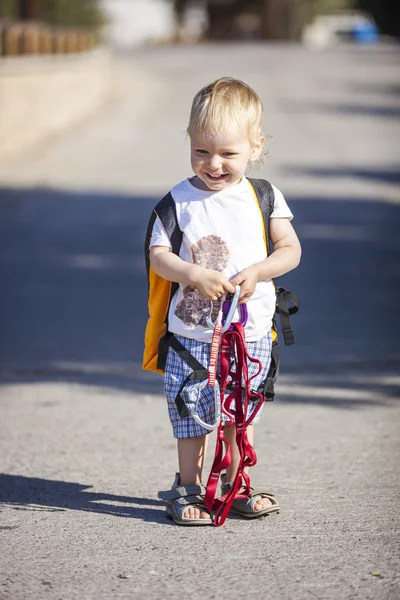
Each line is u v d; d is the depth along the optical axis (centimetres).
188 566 934
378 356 1908
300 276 2716
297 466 1243
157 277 1053
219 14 18762
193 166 1021
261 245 1035
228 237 1023
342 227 3491
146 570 926
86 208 3800
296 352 1941
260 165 1105
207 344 1030
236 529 1031
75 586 891
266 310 1045
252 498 1063
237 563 940
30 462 1273
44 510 1093
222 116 992
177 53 12006
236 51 12406
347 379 1734
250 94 1020
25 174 4597
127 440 1369
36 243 3170
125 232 3353
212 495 1028
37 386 1702
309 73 9894
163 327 1066
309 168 4881
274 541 995
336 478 1194
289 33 17362
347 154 5391
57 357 1916
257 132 1026
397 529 1024
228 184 1027
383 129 6412
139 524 1049
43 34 6019
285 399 1600
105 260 2928
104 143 5616
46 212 3722
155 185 4316
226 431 1091
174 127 6284
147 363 1081
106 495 1143
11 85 5138
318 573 916
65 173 4622
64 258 2953
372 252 3062
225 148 1002
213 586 889
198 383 1028
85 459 1282
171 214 1034
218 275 988
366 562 940
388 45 14350
